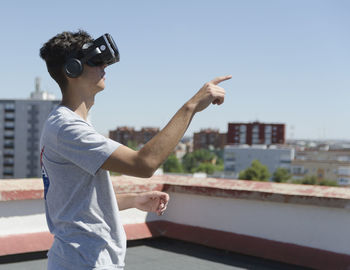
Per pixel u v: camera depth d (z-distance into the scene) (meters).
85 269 1.16
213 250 3.04
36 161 104.62
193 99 1.15
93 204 1.18
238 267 2.69
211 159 145.50
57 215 1.20
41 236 2.70
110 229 1.20
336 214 2.57
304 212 2.71
